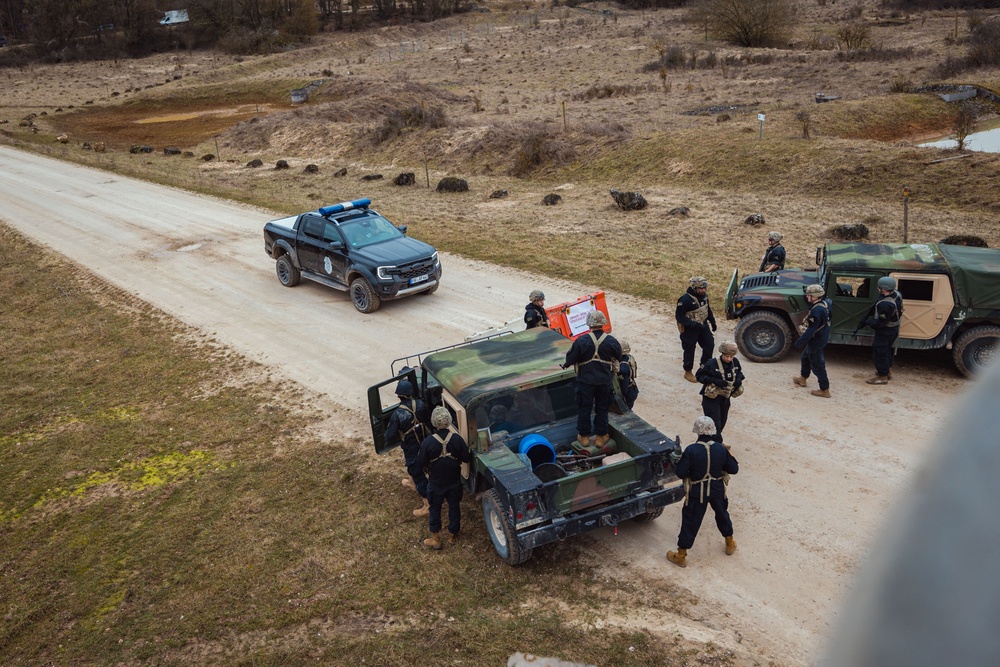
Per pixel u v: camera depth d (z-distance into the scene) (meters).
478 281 17.30
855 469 8.74
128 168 37.00
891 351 10.77
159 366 13.80
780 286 11.92
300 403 11.82
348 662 6.38
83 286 19.17
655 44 71.88
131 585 7.71
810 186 27.06
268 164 40.19
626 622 6.62
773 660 6.10
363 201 17.12
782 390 10.94
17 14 113.06
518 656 6.30
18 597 7.73
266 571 7.70
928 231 20.89
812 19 83.56
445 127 40.94
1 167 38.41
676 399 10.95
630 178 31.31
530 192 30.45
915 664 0.66
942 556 0.66
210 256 20.98
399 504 8.77
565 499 6.96
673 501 7.41
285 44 96.31
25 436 11.45
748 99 42.88
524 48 79.38
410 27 104.56
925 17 76.75
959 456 0.69
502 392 7.76
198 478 9.77
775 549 7.47
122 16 100.38
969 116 30.95
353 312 15.87
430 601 7.05
